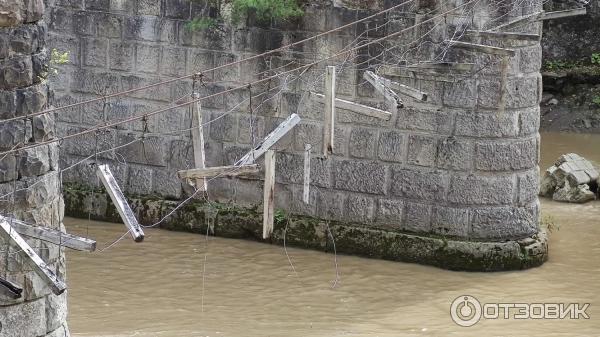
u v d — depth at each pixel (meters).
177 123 27.11
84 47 27.52
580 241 26.72
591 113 39.12
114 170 27.62
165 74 27.00
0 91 13.67
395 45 24.92
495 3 24.23
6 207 13.74
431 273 24.75
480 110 24.72
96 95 27.56
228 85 26.53
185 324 21.45
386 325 21.86
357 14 25.20
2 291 13.12
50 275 12.91
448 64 23.30
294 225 26.08
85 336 20.45
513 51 21.86
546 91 40.00
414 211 25.36
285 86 26.02
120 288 23.36
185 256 25.42
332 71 16.41
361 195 25.77
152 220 27.17
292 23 25.75
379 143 25.48
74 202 27.62
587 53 40.47
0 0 13.48
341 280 24.27
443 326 21.81
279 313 22.39
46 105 14.26
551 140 37.50
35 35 14.02
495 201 25.02
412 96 20.22
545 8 39.94
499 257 24.81
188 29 26.62
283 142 26.17
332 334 21.20
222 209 26.66
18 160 13.83
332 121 16.52
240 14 26.09
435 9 24.53
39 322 14.25
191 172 14.88
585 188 29.78
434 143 25.06
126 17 27.11
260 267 24.92
